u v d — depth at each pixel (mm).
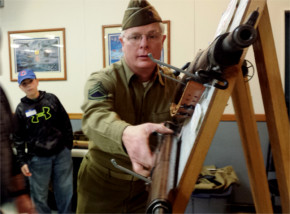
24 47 2555
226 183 1801
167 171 406
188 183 364
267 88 513
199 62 470
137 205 1098
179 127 704
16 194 714
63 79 2496
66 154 1938
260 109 2086
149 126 573
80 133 2248
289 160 523
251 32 311
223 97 363
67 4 2422
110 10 2350
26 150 1928
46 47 2504
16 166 728
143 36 812
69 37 2451
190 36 2189
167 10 2203
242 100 554
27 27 2531
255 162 590
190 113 607
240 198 2166
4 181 664
